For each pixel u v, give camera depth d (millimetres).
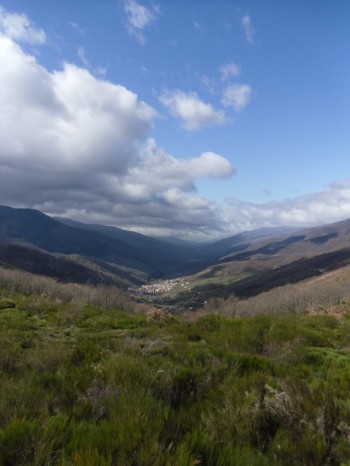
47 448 3006
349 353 10016
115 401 4312
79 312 18859
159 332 12508
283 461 3432
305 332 11398
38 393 4609
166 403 4789
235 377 6020
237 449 3299
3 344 8289
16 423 3301
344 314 17812
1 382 4742
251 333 10695
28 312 17891
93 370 5859
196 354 7637
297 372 7242
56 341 10766
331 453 3525
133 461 2918
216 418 4035
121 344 9078
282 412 4207
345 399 5199
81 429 3389
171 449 3184
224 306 57750
